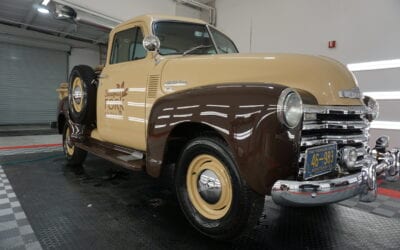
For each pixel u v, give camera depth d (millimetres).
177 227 2170
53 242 1914
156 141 2205
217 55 2277
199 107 1895
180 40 2820
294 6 6746
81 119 3381
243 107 1678
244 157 1646
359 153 1958
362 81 5676
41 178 3410
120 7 7676
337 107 1833
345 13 5855
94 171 3748
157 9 8305
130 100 2711
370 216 2430
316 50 6387
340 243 1969
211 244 1926
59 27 9312
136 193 2914
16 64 10516
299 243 1961
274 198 1616
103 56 12211
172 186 3148
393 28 5211
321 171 1724
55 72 11383
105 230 2102
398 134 5172
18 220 2238
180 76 2287
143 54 2730
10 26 9492
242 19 8000
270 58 2049
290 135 1596
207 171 1962
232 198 1776
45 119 11328
